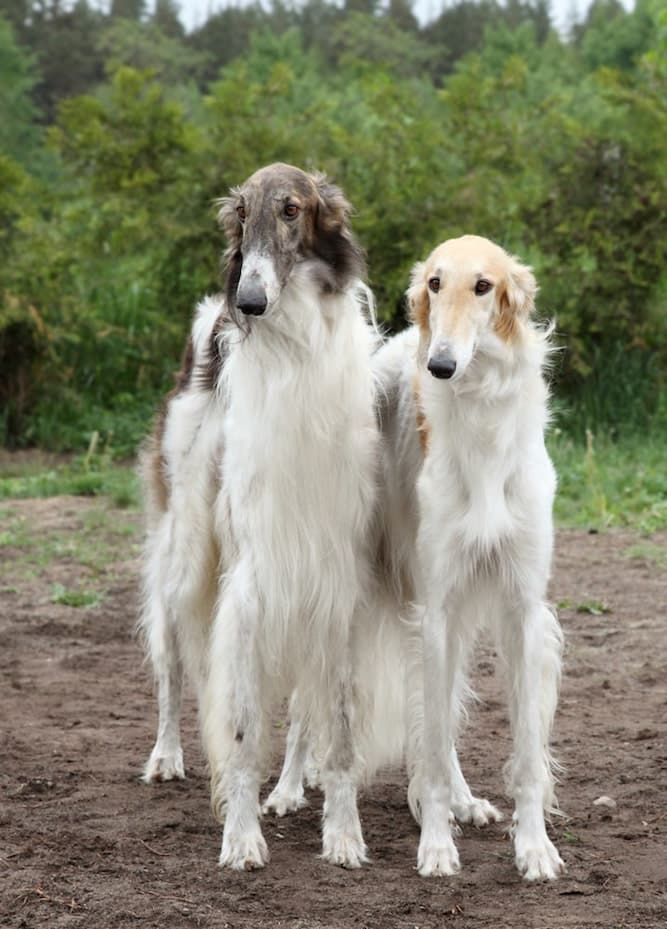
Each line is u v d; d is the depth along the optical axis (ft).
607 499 49.16
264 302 18.28
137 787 22.98
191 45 235.20
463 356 17.57
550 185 64.64
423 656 19.12
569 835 20.20
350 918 17.02
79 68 213.66
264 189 18.80
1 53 151.02
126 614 36.50
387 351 21.80
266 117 69.92
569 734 25.67
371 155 65.10
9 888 17.89
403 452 20.29
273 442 19.12
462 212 64.18
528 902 17.53
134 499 52.13
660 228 63.41
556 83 105.81
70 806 21.74
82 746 25.23
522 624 18.94
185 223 64.69
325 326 19.12
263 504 19.25
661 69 70.28
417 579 20.02
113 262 70.79
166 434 24.22
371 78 76.95
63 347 68.39
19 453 64.69
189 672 23.17
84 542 45.44
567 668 30.63
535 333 19.03
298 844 20.33
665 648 32.17
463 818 21.30
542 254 64.59
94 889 17.94
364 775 20.93
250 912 17.25
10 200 67.72
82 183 73.41
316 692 20.04
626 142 64.03
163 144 67.97
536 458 18.83
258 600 19.52
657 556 41.86
